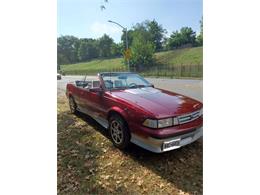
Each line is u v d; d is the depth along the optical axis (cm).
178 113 283
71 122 432
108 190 256
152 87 390
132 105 298
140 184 263
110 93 343
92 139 364
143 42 1655
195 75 1265
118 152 320
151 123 272
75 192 255
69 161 305
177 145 281
